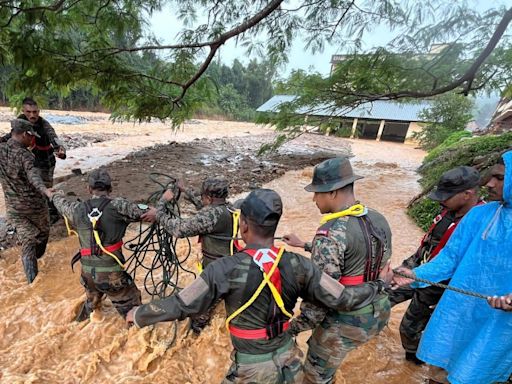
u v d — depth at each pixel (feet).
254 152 47.62
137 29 17.49
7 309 11.35
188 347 9.95
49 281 13.04
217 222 8.85
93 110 117.80
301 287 5.68
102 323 10.50
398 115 77.15
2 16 14.44
